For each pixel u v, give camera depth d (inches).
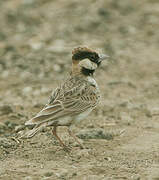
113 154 449.1
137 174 399.5
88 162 427.5
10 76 754.8
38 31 966.4
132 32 966.4
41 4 1127.0
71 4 1112.8
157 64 812.0
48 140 484.7
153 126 537.0
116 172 403.5
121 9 1078.4
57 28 978.7
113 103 625.9
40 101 629.9
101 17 1037.2
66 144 475.2
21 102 629.6
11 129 519.2
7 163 422.6
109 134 498.3
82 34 951.0
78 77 468.4
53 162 426.3
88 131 501.4
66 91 447.5
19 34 949.2
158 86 713.6
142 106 617.9
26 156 442.0
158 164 424.5
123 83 722.2
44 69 778.2
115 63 816.3
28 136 408.8
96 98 463.8
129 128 530.3
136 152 454.6
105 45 890.1
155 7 1090.7
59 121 428.1
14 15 1053.8
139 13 1059.9
